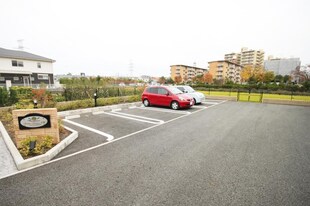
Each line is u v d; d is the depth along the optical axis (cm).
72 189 276
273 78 4350
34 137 418
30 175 315
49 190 273
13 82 2638
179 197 260
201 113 960
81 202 247
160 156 404
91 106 1047
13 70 2558
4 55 2553
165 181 301
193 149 448
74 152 420
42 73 3033
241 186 288
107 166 352
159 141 506
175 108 1052
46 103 814
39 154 387
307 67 5194
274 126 691
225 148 457
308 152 434
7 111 777
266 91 2117
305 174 328
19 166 332
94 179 305
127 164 362
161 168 347
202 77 5659
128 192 270
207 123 732
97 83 1481
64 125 673
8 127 576
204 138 537
